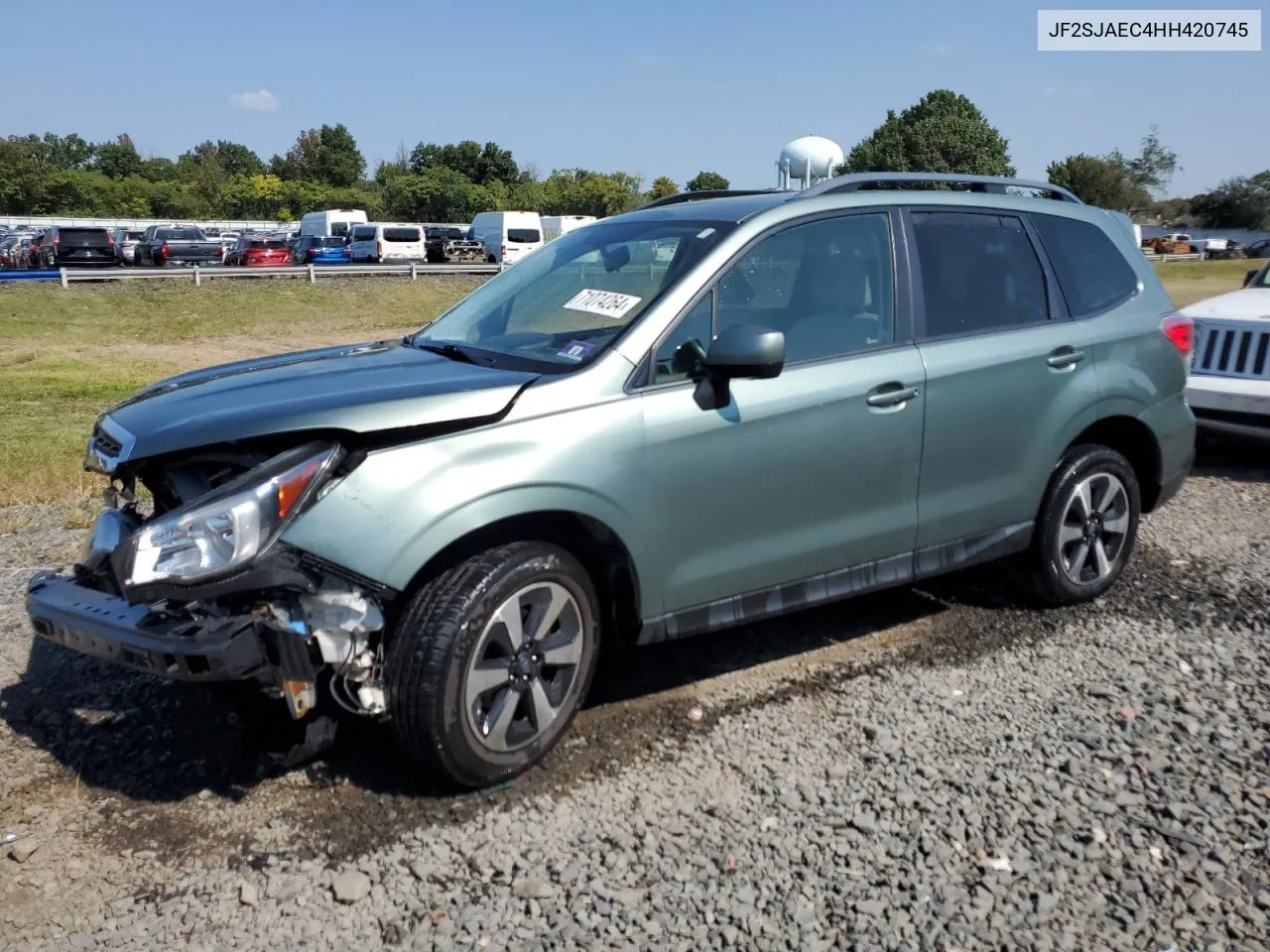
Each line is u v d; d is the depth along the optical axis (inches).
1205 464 317.7
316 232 1980.8
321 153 4003.4
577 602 136.2
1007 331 174.2
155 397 140.8
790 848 120.0
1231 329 297.7
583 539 143.8
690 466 139.9
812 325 154.9
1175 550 228.5
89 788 132.8
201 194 3545.8
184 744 143.0
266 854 118.9
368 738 143.9
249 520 114.6
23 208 3031.5
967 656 172.6
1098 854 119.0
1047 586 187.8
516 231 1867.6
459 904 110.3
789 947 104.2
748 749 142.3
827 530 155.9
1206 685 162.2
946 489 167.6
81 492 287.9
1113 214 203.8
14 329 1026.7
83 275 1268.5
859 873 115.6
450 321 172.7
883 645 177.5
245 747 142.0
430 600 123.9
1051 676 165.2
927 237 169.9
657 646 176.6
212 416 123.7
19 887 113.6
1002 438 172.4
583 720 150.2
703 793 131.3
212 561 113.7
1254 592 202.8
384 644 126.3
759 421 145.0
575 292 156.7
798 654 173.3
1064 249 188.9
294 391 131.6
